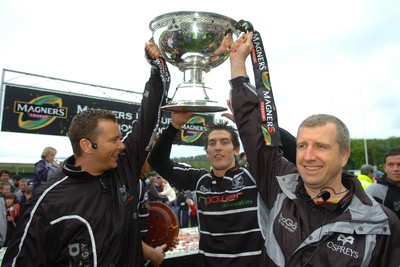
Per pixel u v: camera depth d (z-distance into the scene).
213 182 2.07
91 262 1.40
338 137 1.30
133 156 1.82
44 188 1.49
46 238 1.40
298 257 1.28
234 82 1.62
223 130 2.10
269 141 1.51
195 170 2.33
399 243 1.25
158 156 2.16
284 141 1.90
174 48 1.72
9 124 7.14
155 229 2.13
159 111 1.77
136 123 1.89
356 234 1.24
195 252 2.97
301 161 1.34
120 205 1.58
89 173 1.53
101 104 8.48
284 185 1.46
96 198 1.52
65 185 1.50
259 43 1.62
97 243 1.43
